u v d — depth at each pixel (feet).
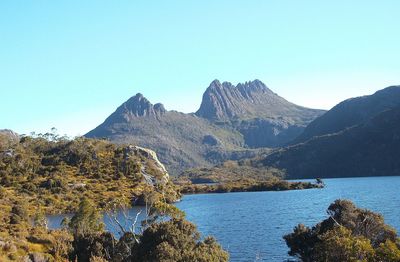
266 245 285.02
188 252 162.50
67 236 255.09
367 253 153.58
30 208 534.37
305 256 217.56
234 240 312.91
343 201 214.90
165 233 182.70
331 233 171.63
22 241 240.53
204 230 377.09
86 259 214.28
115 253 211.61
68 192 646.74
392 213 379.96
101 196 632.38
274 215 460.55
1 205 498.69
